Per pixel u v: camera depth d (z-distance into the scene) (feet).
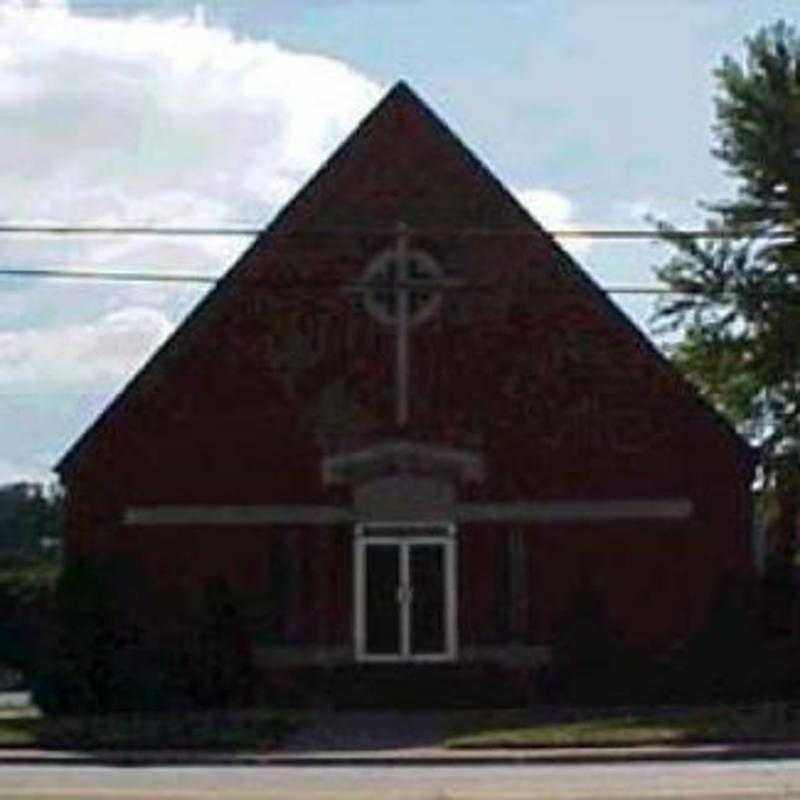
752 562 149.69
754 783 87.97
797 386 165.27
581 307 151.64
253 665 143.64
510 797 81.10
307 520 149.28
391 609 148.05
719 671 142.10
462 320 151.23
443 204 152.05
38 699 138.92
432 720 131.34
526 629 148.15
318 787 88.63
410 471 149.48
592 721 125.59
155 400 150.82
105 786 90.63
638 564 149.59
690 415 150.82
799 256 165.37
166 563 149.48
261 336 151.02
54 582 159.53
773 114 165.58
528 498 149.79
